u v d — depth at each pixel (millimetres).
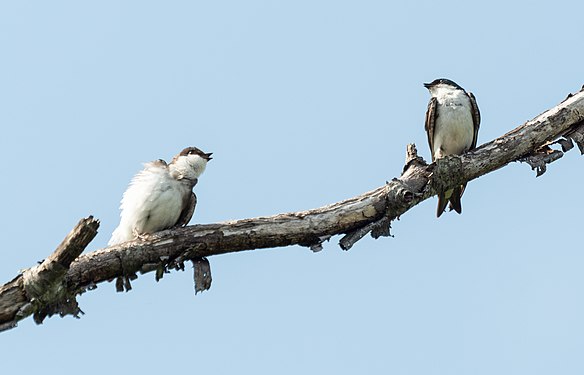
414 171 12625
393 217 12156
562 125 13438
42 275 10008
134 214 12516
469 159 12883
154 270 11070
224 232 11320
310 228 11703
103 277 10789
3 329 10141
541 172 13422
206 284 11266
